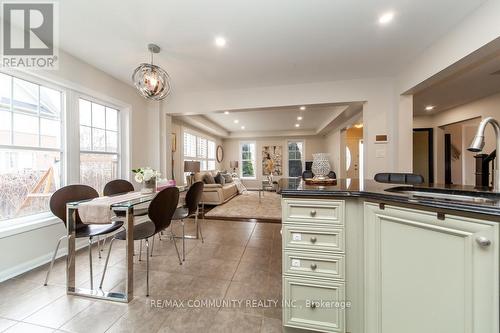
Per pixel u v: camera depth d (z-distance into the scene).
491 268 0.79
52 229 2.37
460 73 2.75
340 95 3.38
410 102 3.05
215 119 6.38
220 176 6.54
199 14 1.87
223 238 3.06
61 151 2.56
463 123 4.51
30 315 1.51
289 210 1.34
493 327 0.78
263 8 1.81
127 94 3.50
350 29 2.10
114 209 1.75
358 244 1.28
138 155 3.73
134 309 1.58
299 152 8.67
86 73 2.77
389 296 1.13
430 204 0.94
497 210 0.76
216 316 1.52
